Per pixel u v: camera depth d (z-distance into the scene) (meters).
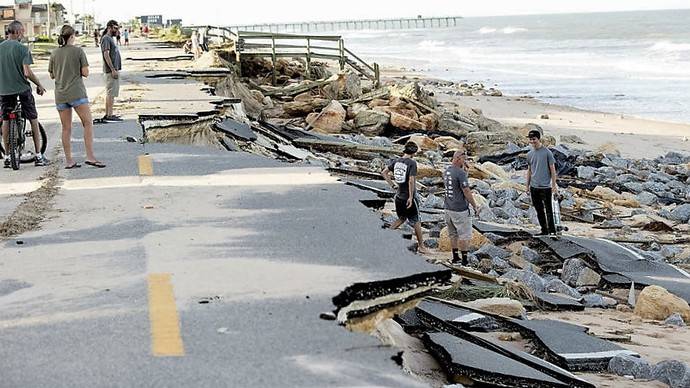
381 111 32.06
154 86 27.14
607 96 53.66
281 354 5.80
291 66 46.53
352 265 7.74
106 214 10.19
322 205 10.55
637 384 9.09
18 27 13.26
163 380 5.38
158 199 11.02
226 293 7.02
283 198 11.02
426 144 29.17
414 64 89.44
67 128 13.20
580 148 32.47
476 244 15.59
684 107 47.50
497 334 10.41
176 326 6.29
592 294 13.31
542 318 11.91
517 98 52.34
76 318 6.52
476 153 29.44
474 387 8.45
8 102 13.32
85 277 7.61
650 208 22.12
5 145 13.33
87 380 5.39
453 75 73.31
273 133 25.58
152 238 8.95
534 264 15.27
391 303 7.34
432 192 20.97
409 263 7.80
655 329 11.70
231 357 5.74
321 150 25.73
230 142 19.50
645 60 81.50
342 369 5.59
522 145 29.84
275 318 6.45
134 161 13.85
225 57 43.69
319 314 6.53
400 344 9.20
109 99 18.56
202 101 22.33
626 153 32.22
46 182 12.24
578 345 9.86
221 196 11.16
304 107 33.84
